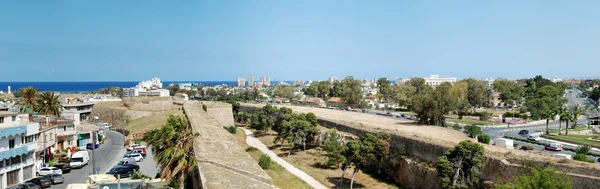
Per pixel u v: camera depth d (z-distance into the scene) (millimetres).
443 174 39688
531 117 127938
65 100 133250
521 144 74188
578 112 103625
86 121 121312
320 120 87312
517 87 186000
